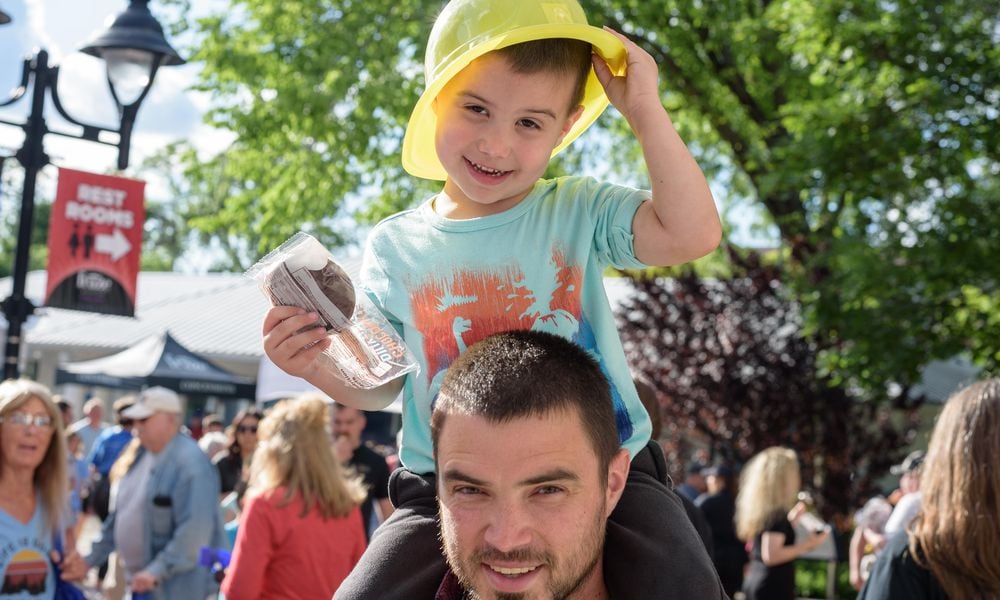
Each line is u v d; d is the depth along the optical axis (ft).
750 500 27.12
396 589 7.02
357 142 46.34
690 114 55.31
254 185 56.65
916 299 37.50
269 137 48.78
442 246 7.31
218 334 76.54
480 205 7.38
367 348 6.99
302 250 6.97
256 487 16.17
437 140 7.04
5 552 15.49
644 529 6.89
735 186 62.03
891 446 46.26
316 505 15.98
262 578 15.76
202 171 54.65
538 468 5.79
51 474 16.10
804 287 39.96
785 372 45.50
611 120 55.93
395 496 7.55
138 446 23.36
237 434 30.22
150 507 21.13
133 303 26.96
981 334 37.52
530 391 5.83
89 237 26.45
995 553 9.30
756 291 46.16
